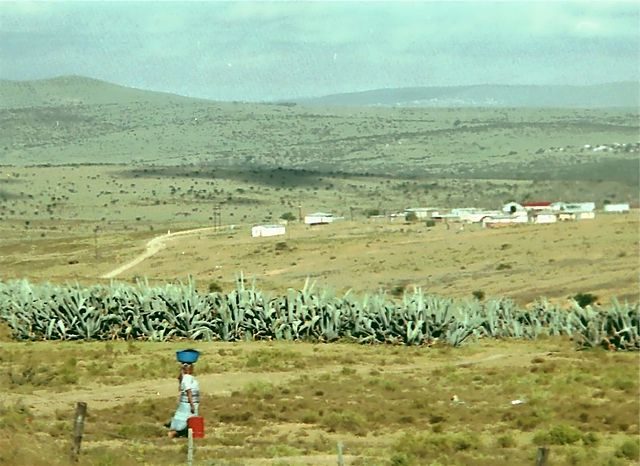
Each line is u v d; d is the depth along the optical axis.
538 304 143.00
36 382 77.00
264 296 114.12
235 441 56.81
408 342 108.19
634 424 64.12
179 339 110.38
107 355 93.50
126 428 58.31
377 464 48.41
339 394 74.50
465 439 57.25
